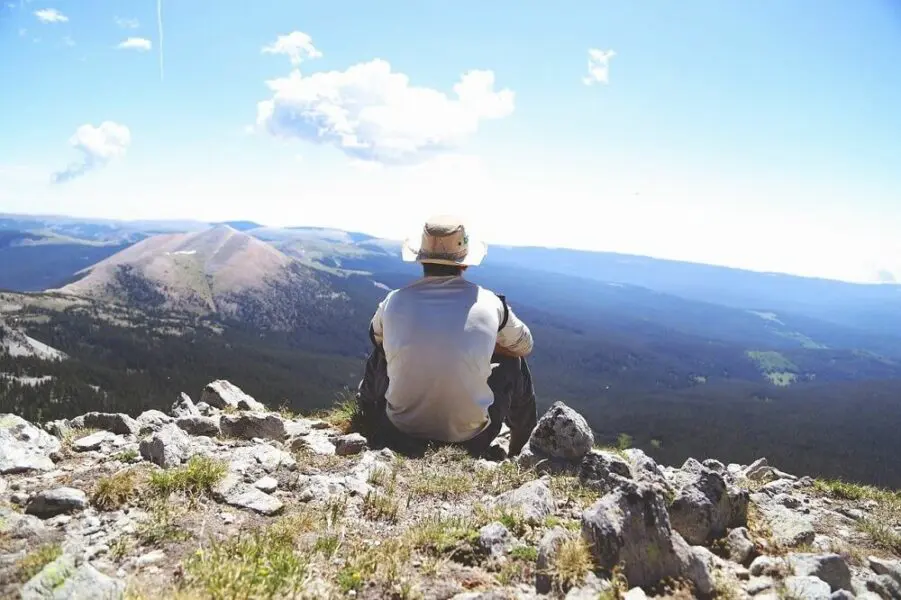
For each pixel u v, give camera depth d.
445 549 1.43
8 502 1.60
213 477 1.77
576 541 1.33
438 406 2.32
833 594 1.30
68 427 2.43
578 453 2.13
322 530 1.54
